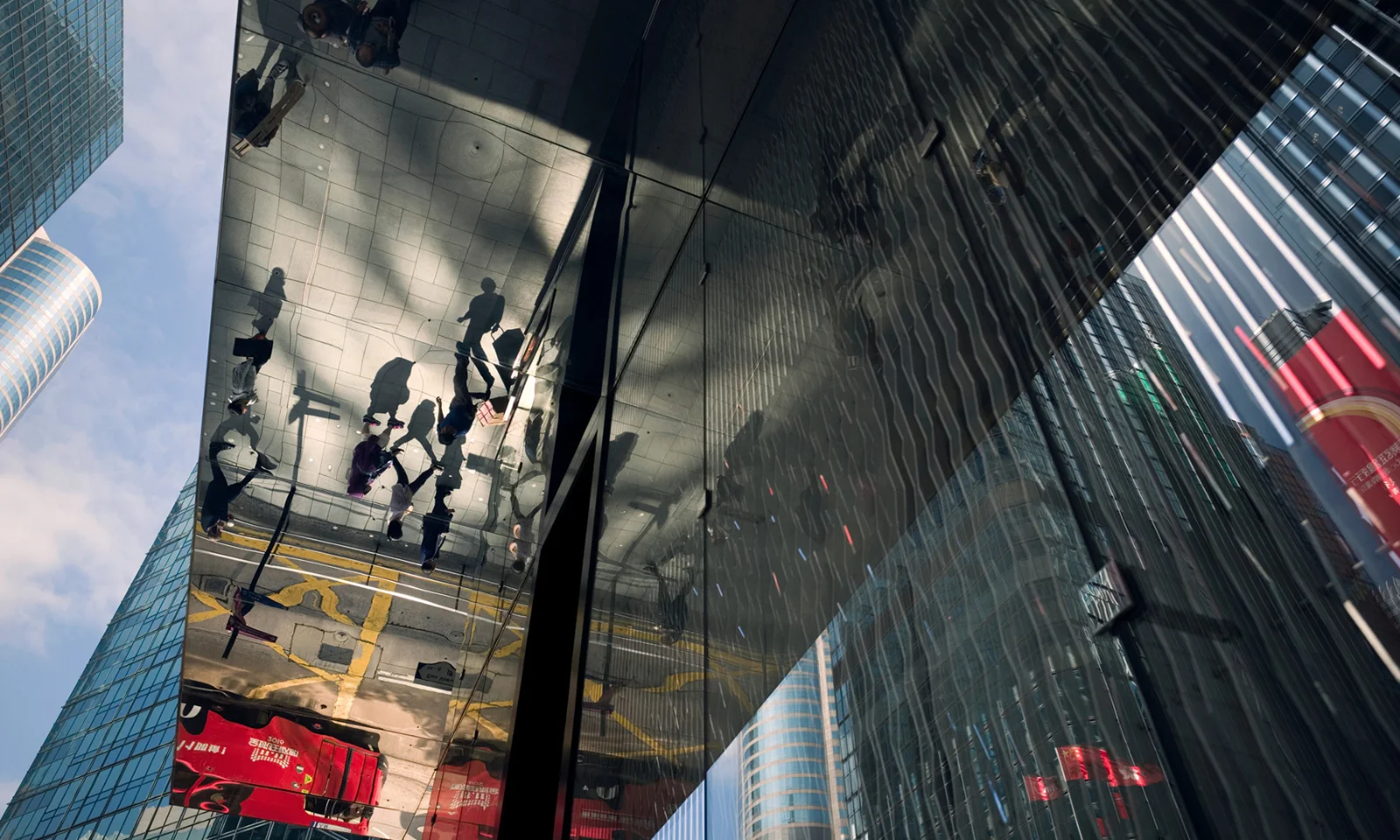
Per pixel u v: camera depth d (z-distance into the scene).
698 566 2.33
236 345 5.36
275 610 6.88
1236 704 0.61
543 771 2.99
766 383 2.31
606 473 3.62
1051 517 0.93
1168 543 0.74
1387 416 0.51
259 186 4.59
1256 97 0.81
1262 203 0.74
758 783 1.45
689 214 3.83
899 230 1.76
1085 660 0.79
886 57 2.12
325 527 6.36
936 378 1.36
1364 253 0.58
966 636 1.00
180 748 7.59
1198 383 0.75
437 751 7.72
